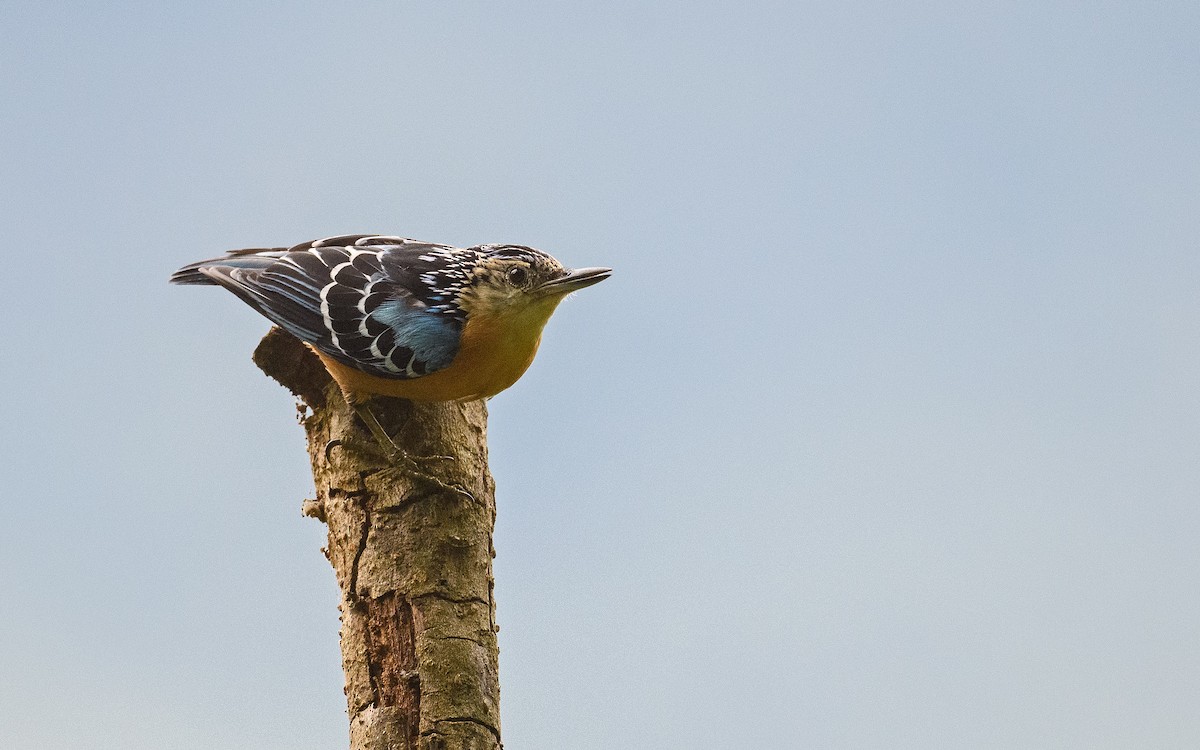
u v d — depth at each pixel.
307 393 11.73
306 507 11.36
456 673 9.69
